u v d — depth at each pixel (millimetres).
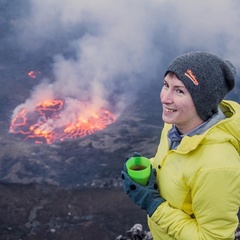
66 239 21516
